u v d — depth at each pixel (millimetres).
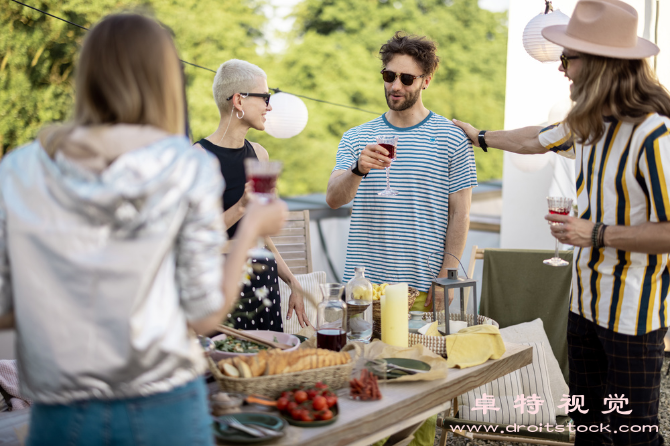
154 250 956
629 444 1891
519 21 4594
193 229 993
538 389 2934
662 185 1716
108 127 1003
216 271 1009
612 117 1834
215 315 1016
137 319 958
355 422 1404
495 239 6543
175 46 1112
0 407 2260
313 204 8602
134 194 932
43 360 970
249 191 1278
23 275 973
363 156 2314
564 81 4531
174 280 1017
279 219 1146
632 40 1817
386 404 1498
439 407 1680
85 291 953
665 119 1749
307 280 3416
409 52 2469
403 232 2535
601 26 1811
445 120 2588
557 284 3262
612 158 1851
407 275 2527
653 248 1734
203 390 1094
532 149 2422
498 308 3355
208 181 1008
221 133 2434
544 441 2607
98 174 961
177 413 1025
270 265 2414
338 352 1639
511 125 4680
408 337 1926
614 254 1878
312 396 1428
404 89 2490
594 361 2059
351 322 1922
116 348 958
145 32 1042
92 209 944
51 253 960
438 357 1731
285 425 1343
